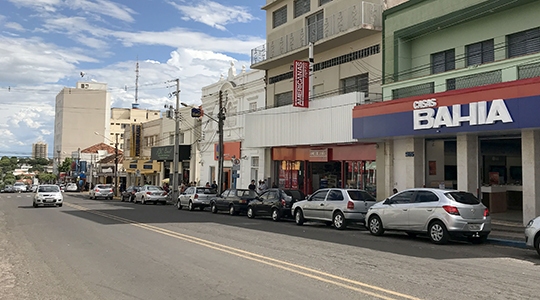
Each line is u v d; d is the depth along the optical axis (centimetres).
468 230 1295
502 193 1966
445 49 2056
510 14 1789
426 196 1396
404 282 802
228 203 2541
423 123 1866
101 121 11050
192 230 1636
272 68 3250
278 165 3097
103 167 7156
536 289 759
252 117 3108
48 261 1044
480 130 1658
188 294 734
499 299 689
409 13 2145
